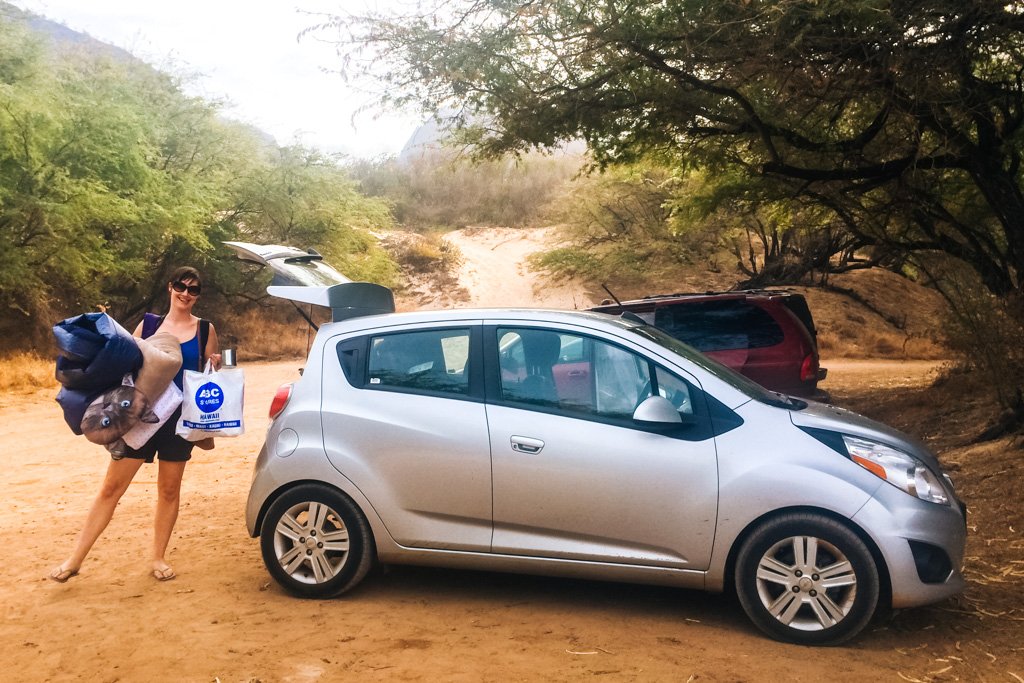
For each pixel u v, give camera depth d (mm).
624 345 5035
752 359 9406
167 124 30000
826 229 17375
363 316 5680
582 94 10414
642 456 4793
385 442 5129
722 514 4664
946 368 13391
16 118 21375
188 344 5555
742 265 31062
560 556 4910
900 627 4789
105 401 5297
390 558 5160
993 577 5621
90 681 4078
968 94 8984
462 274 44938
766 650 4445
